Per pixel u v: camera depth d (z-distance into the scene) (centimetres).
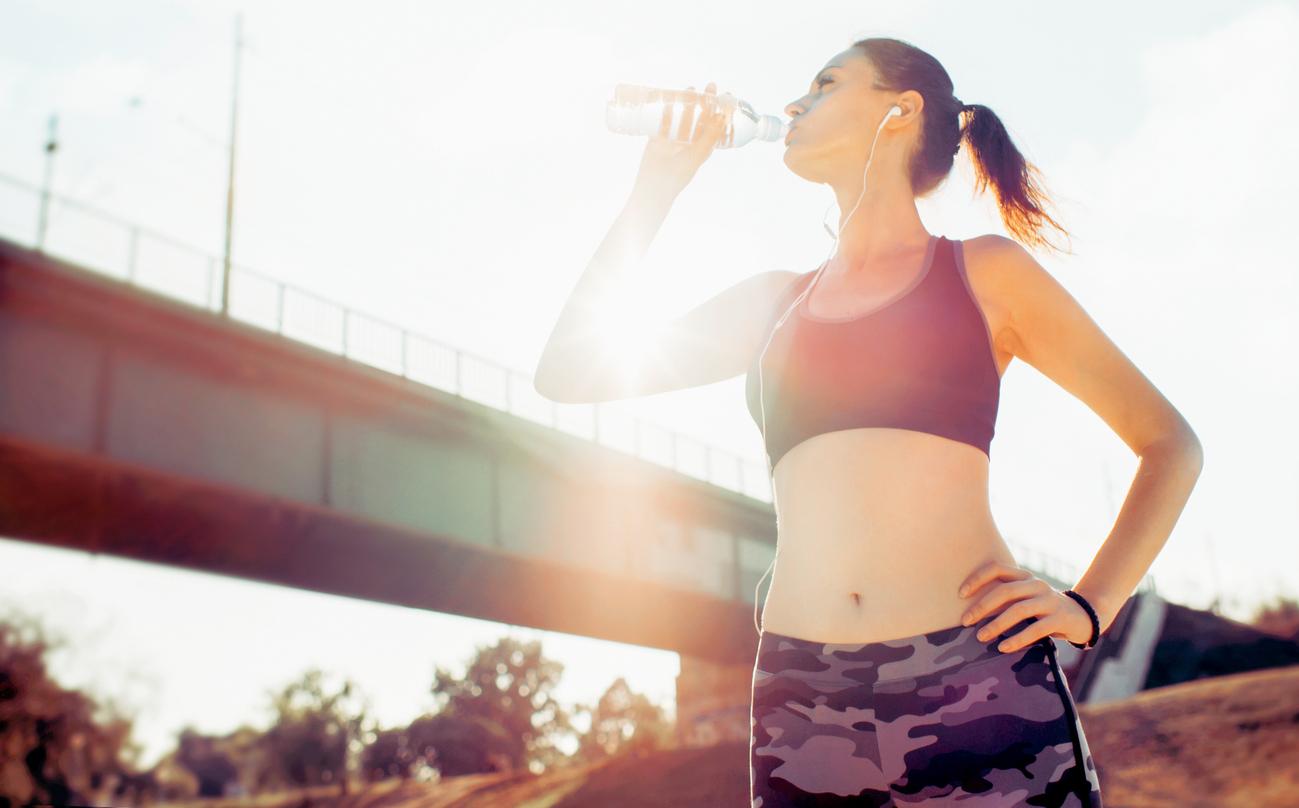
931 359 186
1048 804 164
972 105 229
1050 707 168
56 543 2011
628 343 224
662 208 227
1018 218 232
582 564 2345
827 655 178
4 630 3931
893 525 180
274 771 5584
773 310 216
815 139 217
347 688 5675
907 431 184
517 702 6500
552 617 2822
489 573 2333
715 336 227
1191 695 2486
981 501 184
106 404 1700
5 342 1617
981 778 166
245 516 1919
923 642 172
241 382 1866
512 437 2219
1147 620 4097
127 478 1733
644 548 2517
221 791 6625
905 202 213
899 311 190
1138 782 2120
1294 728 2133
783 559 191
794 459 193
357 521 1955
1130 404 194
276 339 1853
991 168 229
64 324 1681
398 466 2053
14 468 1675
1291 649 4028
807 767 176
